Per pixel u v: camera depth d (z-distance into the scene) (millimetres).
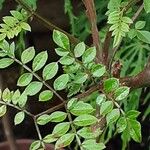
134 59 1047
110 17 417
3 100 443
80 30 1039
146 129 1250
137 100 895
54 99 1140
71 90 460
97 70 438
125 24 414
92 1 493
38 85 439
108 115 418
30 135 1288
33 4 598
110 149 1250
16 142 954
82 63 440
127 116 418
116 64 500
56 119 427
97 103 428
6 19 453
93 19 494
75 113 425
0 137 1282
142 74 487
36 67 439
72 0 1170
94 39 494
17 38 935
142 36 466
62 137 420
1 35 445
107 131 982
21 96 439
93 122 422
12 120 1193
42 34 1229
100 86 458
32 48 444
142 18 836
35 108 1196
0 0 746
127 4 447
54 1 1252
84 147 420
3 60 444
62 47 431
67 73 450
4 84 784
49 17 1251
